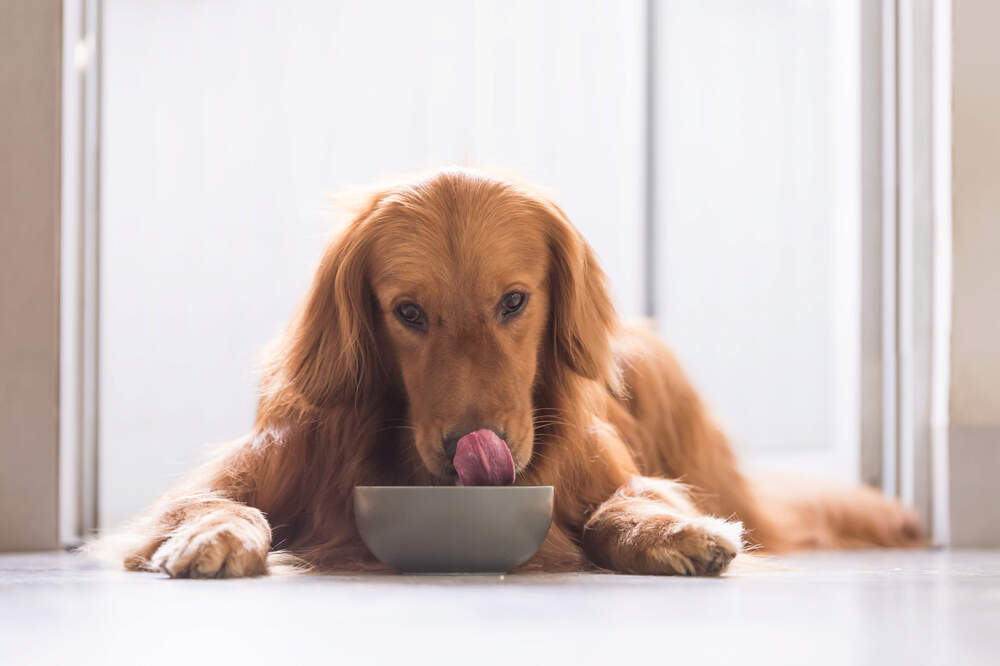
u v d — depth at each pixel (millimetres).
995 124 3186
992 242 3188
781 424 4508
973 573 2041
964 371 3193
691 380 2760
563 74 4652
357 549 1960
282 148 4500
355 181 4500
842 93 3926
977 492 3174
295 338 2029
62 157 2861
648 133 4715
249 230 4496
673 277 4750
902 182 3447
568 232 1998
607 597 1497
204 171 4484
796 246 4430
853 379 3709
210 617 1303
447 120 4535
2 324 2795
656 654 1045
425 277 1862
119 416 4387
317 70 4500
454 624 1241
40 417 2805
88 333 3367
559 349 2014
